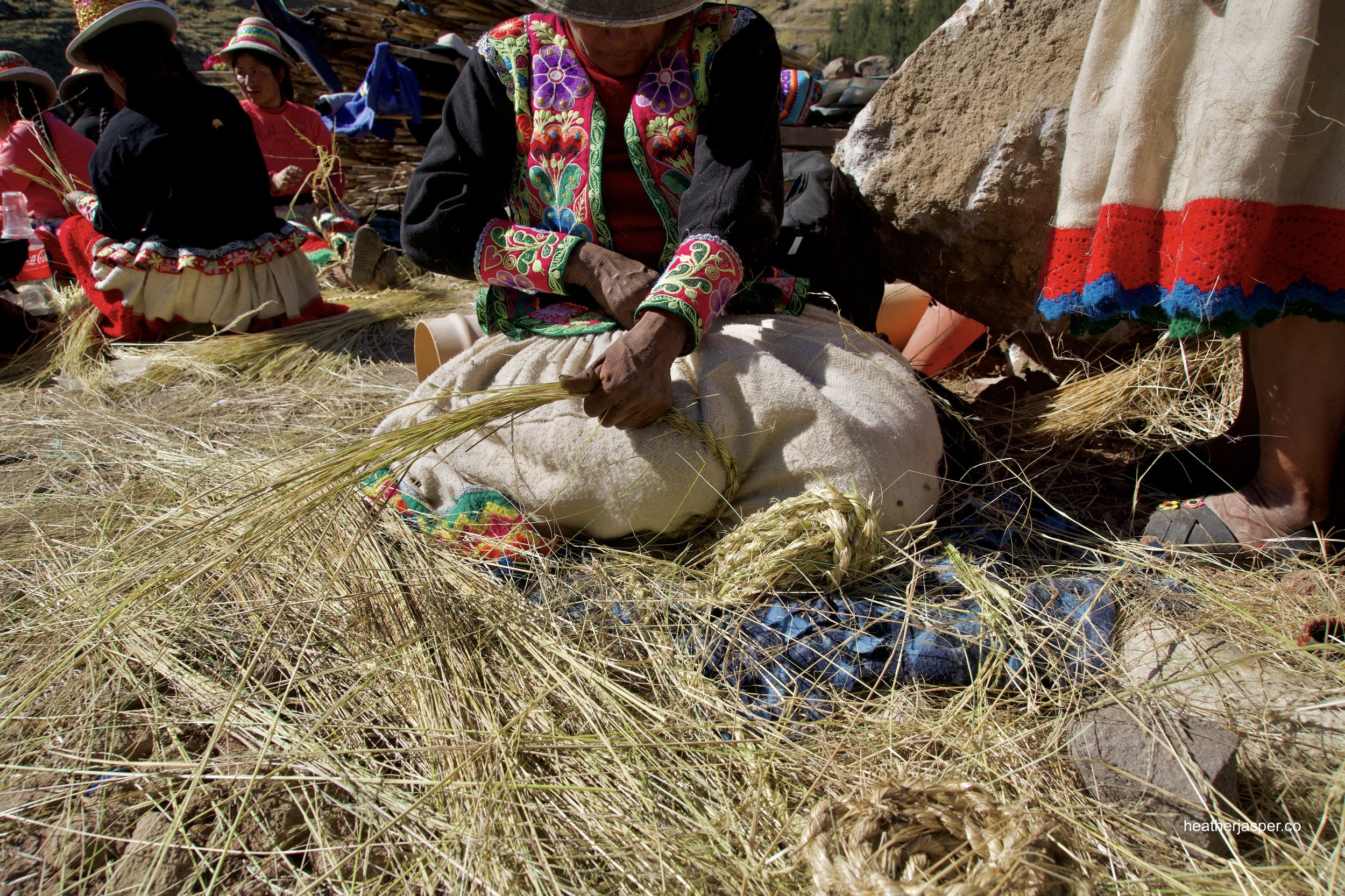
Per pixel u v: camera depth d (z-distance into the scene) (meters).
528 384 1.83
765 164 1.79
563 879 1.16
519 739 1.35
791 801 1.25
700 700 1.42
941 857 1.03
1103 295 1.77
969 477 2.10
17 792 1.34
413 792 1.30
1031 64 2.28
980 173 2.40
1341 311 1.56
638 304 1.77
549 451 1.77
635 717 1.41
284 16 8.34
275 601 1.67
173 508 2.06
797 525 1.61
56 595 1.75
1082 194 1.80
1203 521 1.80
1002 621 1.52
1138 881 1.10
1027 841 0.99
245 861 1.23
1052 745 1.31
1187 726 1.29
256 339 3.82
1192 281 1.59
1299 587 1.62
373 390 3.16
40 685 1.44
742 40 1.79
